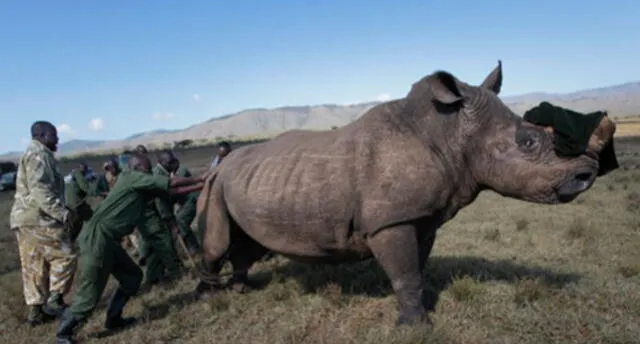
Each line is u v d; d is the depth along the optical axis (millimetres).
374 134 5031
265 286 6879
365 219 4852
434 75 4887
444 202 4961
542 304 5383
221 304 6148
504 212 11602
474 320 5160
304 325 5320
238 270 6621
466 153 4906
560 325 4828
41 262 5980
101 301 6809
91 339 5480
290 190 5191
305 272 7176
